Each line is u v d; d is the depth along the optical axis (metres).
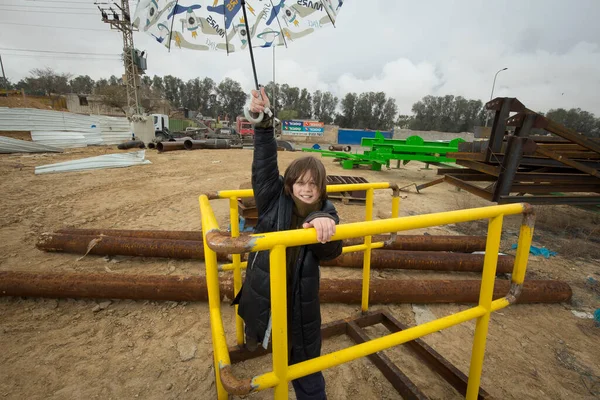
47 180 8.45
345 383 2.18
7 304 2.94
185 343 2.53
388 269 3.91
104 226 5.19
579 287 3.62
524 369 2.38
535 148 4.64
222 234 1.12
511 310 3.15
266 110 1.41
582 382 2.28
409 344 2.51
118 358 2.35
